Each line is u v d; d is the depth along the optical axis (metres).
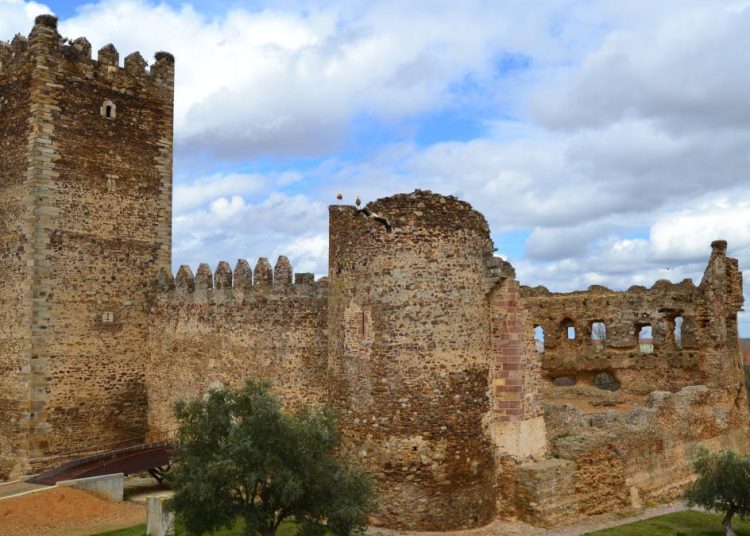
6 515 21.00
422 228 20.91
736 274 34.28
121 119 31.28
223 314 27.92
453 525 20.09
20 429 27.66
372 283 21.08
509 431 22.02
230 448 15.44
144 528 20.64
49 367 28.14
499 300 22.48
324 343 24.67
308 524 16.08
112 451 27.95
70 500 22.53
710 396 31.53
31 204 28.28
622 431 25.20
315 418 16.81
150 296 31.36
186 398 29.05
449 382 20.58
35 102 28.70
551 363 37.44
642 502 25.33
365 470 18.88
